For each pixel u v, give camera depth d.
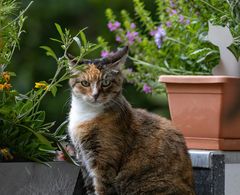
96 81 6.14
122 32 7.66
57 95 11.27
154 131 6.05
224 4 6.41
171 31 7.09
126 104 6.20
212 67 6.43
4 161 5.35
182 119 6.10
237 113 5.81
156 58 7.22
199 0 6.60
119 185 6.06
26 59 12.35
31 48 12.46
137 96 11.06
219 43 6.34
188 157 5.93
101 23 12.83
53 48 12.57
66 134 6.29
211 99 5.88
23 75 12.12
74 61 5.95
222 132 5.90
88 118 6.12
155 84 7.14
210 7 6.59
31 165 5.33
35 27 12.54
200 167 5.93
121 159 6.04
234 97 5.79
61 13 12.76
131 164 6.00
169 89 6.13
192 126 6.05
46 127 5.71
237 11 6.16
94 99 6.08
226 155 5.91
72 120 6.26
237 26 6.08
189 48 6.68
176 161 5.91
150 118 6.15
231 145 5.96
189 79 5.94
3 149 5.33
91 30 12.80
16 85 12.02
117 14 12.91
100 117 6.10
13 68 12.19
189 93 6.00
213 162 5.84
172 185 5.87
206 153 5.88
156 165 5.94
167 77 6.09
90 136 6.09
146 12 7.62
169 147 5.96
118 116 6.09
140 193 5.98
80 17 12.84
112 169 6.05
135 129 6.06
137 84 7.33
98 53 10.91
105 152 6.05
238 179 5.98
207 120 5.94
